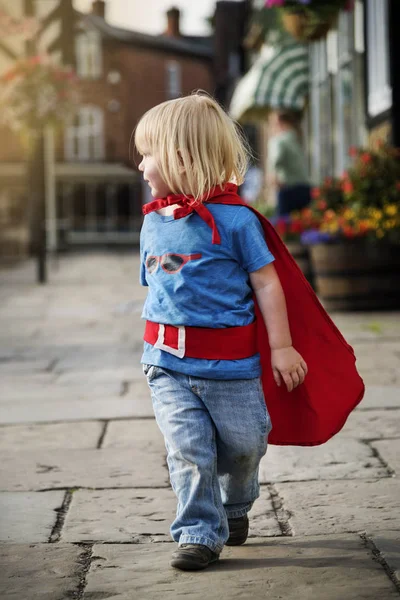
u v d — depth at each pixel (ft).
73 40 54.75
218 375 8.61
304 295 9.05
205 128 8.64
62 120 46.88
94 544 9.89
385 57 36.86
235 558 9.27
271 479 12.15
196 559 8.75
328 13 33.91
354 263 28.84
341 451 13.41
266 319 8.77
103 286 46.03
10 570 9.12
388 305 29.37
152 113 8.86
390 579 8.60
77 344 25.48
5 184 93.40
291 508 10.93
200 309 8.64
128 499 11.50
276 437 9.34
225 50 132.16
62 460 13.41
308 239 29.76
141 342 25.57
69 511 11.08
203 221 8.65
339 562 9.07
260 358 9.19
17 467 13.08
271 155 38.52
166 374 8.88
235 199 8.82
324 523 10.35
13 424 15.79
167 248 8.72
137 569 9.02
